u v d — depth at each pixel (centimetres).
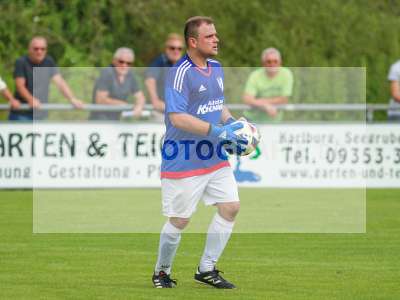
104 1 5931
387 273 2370
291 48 5703
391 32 5912
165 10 5956
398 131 4181
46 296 2080
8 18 5684
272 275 2339
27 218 3319
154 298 2058
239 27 5838
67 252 2677
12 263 2495
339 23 5856
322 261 2548
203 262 2180
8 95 4009
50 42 5719
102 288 2172
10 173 4031
